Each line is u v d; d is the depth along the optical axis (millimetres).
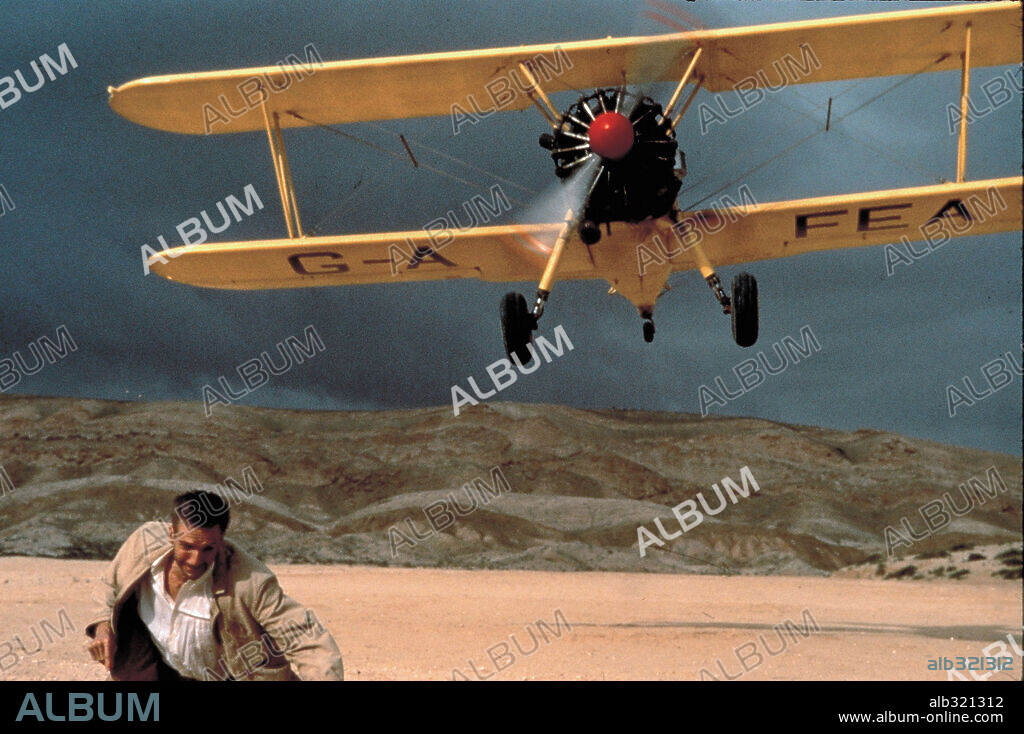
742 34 11672
